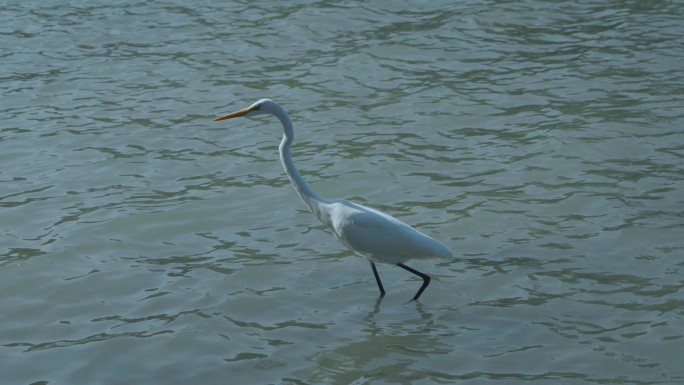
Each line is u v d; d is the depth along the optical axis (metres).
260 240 13.22
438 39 22.72
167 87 20.06
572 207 13.94
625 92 19.05
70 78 20.64
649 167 15.34
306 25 23.70
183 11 25.44
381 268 12.38
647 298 11.20
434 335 10.61
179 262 12.55
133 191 14.93
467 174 15.38
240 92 19.70
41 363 10.10
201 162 16.20
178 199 14.61
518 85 19.67
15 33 23.77
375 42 22.48
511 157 16.02
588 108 18.19
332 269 12.35
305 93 19.53
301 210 14.21
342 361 10.10
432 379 9.67
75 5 26.14
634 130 16.89
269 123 18.09
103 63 21.64
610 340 10.30
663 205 13.85
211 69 21.11
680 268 11.91
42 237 13.25
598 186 14.65
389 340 10.52
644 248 12.52
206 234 13.42
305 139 17.16
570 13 24.69
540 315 10.95
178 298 11.52
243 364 10.05
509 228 13.34
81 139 17.27
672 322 10.59
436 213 13.91
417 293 11.37
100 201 14.52
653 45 22.00
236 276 12.09
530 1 25.69
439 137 17.09
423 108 18.52
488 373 9.75
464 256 12.58
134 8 25.81
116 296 11.61
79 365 10.06
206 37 23.28
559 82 19.78
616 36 22.77
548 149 16.22
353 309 11.27
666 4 25.23
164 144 17.06
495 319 10.91
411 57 21.53
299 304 11.41
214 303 11.39
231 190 14.98
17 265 12.34
